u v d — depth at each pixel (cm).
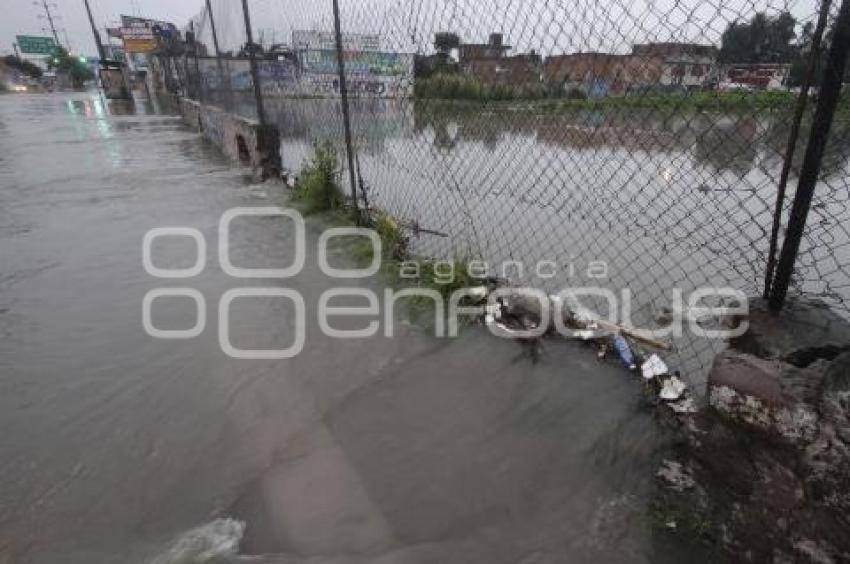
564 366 289
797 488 156
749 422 166
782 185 183
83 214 651
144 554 192
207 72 1395
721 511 182
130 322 367
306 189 654
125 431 258
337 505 211
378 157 523
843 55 156
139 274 454
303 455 239
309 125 696
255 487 222
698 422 186
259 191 754
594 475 220
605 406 255
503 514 205
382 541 195
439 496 214
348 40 497
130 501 217
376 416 263
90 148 1281
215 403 278
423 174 485
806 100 172
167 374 304
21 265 480
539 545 191
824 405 147
